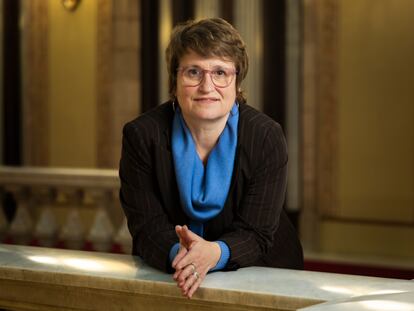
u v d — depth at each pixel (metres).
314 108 9.85
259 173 2.49
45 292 2.35
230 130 2.49
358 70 9.59
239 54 2.39
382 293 1.97
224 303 2.12
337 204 9.81
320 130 9.85
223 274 2.30
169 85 2.53
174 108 2.58
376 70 9.51
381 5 9.44
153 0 10.39
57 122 11.00
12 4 11.15
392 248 9.52
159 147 2.49
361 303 1.82
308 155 9.91
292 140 10.00
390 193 9.51
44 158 11.11
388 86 9.45
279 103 10.01
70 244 6.99
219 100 2.38
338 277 2.22
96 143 10.71
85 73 10.75
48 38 10.98
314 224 9.93
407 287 2.08
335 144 9.80
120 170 2.60
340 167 9.77
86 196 7.11
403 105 9.38
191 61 2.36
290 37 9.92
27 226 7.09
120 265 2.41
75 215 6.98
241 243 2.38
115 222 6.84
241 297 2.08
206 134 2.47
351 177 9.73
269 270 2.36
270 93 10.05
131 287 2.22
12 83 11.23
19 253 2.56
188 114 2.41
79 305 2.32
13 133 11.27
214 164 2.46
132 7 10.38
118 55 10.44
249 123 2.52
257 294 2.05
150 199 2.53
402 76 9.37
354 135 9.68
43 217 7.04
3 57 11.23
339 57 9.69
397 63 9.38
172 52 2.43
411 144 9.37
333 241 9.86
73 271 2.30
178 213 2.56
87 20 10.67
